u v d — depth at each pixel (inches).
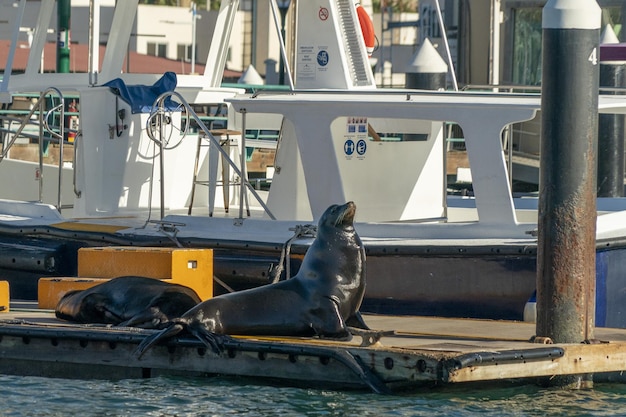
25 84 1873.8
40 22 1865.2
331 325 1268.5
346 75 1658.5
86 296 1374.3
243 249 1555.1
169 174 1856.5
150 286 1364.4
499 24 3410.4
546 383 1296.8
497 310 1462.8
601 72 2426.2
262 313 1286.9
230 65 5315.0
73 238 1633.9
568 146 1261.1
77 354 1318.9
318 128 1552.7
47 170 1983.3
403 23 4461.1
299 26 1686.8
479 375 1179.3
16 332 1337.4
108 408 1189.1
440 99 1531.7
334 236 1298.0
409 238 1517.0
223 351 1262.3
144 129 1801.2
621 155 2384.4
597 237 1466.5
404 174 1699.1
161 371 1296.8
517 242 1456.7
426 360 1174.3
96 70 1802.4
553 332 1277.1
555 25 1253.1
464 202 1886.1
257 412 1167.6
